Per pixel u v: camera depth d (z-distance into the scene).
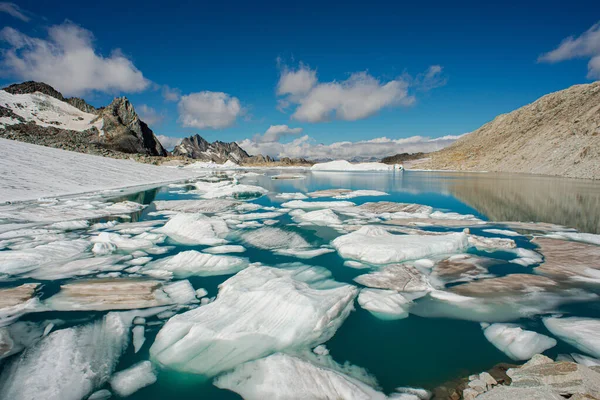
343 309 6.51
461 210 18.25
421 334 5.71
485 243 10.71
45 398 4.07
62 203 19.30
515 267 8.72
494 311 6.43
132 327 5.92
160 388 4.38
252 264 9.30
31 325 5.92
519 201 20.89
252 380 4.43
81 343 5.32
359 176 52.91
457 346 5.36
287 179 47.19
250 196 26.47
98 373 4.65
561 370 3.92
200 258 9.37
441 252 10.05
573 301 6.74
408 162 113.56
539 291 7.22
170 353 5.04
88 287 7.45
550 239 11.45
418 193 26.86
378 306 6.65
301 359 4.84
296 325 5.57
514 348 5.20
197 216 13.92
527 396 3.53
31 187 22.61
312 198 24.67
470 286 7.57
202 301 6.98
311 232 13.22
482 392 4.08
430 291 7.36
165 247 11.11
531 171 51.50
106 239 11.34
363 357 5.05
